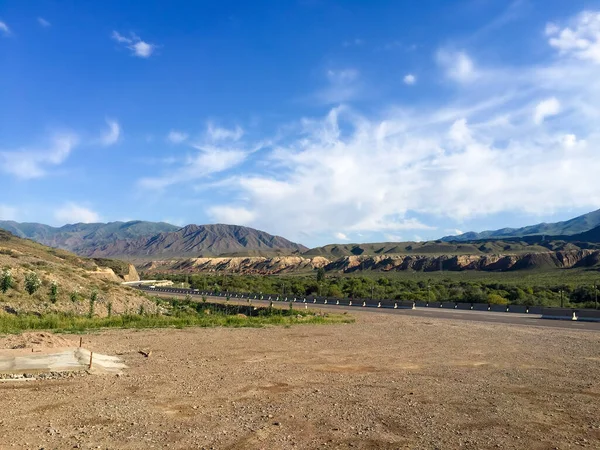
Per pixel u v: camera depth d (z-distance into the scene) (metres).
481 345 21.92
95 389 11.74
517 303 54.78
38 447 7.58
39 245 87.19
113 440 8.01
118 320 30.80
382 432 8.71
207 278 139.12
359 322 35.34
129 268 126.94
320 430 8.77
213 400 10.92
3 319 26.44
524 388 12.72
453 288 80.06
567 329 30.14
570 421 9.65
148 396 11.16
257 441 8.09
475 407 10.62
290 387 12.48
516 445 8.12
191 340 22.58
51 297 38.00
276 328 29.64
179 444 7.89
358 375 14.36
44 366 13.85
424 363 16.77
